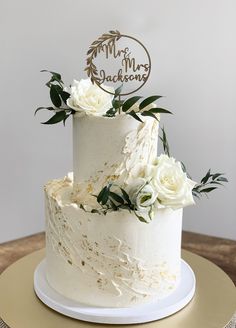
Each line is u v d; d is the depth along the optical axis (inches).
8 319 49.3
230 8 85.5
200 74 89.2
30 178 96.0
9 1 88.2
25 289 56.1
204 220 96.7
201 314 50.9
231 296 54.8
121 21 88.4
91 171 50.7
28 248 72.0
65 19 89.0
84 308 50.3
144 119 48.9
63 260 51.7
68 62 90.6
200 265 62.7
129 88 89.3
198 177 94.0
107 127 48.7
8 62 90.4
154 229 49.6
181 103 91.1
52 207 52.0
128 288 50.3
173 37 88.4
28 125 93.4
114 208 48.1
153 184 47.4
